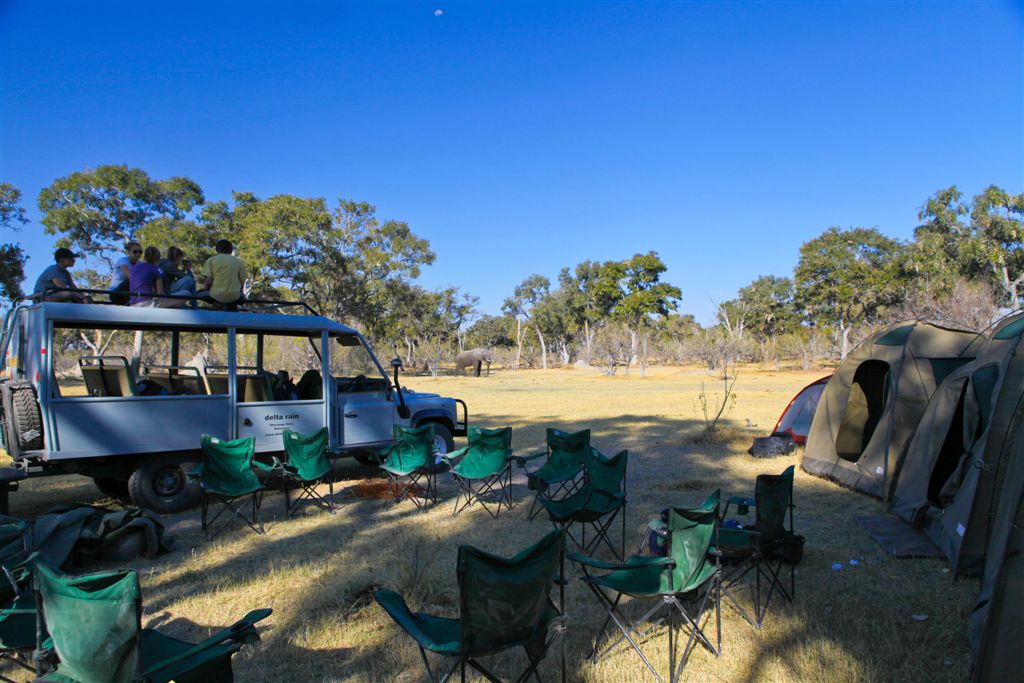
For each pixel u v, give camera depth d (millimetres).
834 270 56844
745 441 12773
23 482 9953
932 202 37406
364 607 4754
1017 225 33781
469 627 2967
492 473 7688
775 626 4418
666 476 9539
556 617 3508
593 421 17109
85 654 2623
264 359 9195
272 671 3906
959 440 6648
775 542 4730
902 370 8133
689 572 3834
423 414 9883
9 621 3697
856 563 5613
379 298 42562
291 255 38125
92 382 7953
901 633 4262
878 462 8039
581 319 74812
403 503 8133
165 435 7566
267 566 5773
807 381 37000
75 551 5723
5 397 6949
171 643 3186
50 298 7598
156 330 7941
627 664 3922
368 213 40719
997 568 3662
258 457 8508
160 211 38031
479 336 81312
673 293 66938
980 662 3418
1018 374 5121
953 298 31062
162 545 6160
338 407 8961
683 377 43875
